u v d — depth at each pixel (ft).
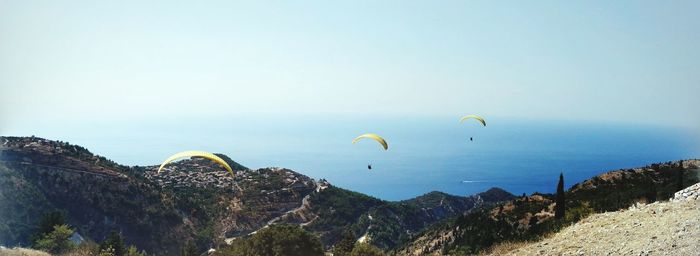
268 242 117.60
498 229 142.61
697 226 54.85
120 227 326.44
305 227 426.10
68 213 312.09
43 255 93.50
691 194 73.46
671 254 49.57
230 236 384.68
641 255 52.42
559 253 63.26
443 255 128.26
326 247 401.08
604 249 58.54
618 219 70.28
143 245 327.06
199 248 349.20
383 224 442.50
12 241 260.62
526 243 81.35
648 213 69.00
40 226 202.80
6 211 271.49
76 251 152.66
